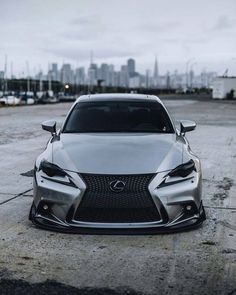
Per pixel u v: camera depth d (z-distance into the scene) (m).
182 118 22.11
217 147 11.54
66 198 4.20
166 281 3.47
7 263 3.81
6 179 7.37
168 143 4.92
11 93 69.12
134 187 4.16
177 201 4.24
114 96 6.28
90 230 4.16
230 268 3.72
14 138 13.45
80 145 4.80
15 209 5.49
